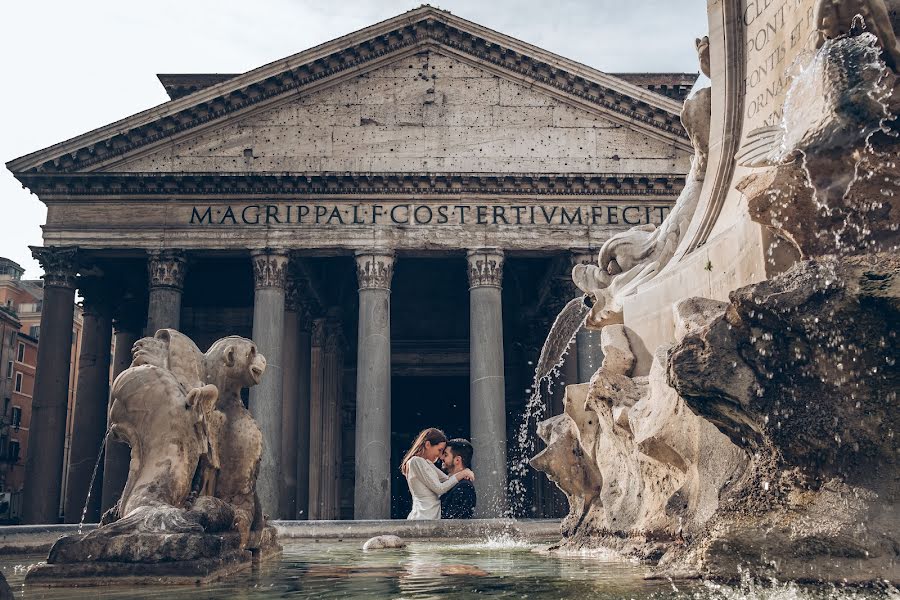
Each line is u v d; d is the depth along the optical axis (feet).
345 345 134.82
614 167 100.68
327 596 10.77
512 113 102.32
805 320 10.14
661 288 17.84
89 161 99.71
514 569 14.69
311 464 122.93
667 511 13.34
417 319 134.51
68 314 98.27
